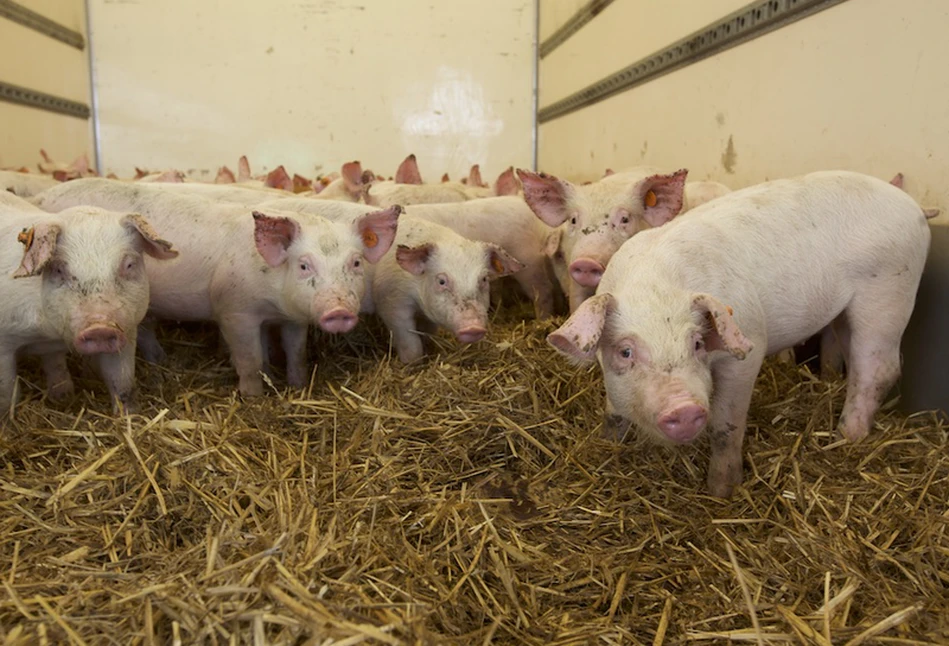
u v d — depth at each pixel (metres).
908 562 0.83
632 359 0.86
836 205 1.06
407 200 2.07
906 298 1.08
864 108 1.34
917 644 0.69
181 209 1.41
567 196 1.47
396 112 3.83
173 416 1.16
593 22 2.89
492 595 0.78
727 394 0.97
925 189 1.20
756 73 1.69
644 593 0.81
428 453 1.04
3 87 2.92
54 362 1.24
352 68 3.78
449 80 3.82
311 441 1.07
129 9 3.64
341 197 2.10
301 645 0.62
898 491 0.95
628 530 0.92
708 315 0.88
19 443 1.03
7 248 1.11
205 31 3.69
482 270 1.40
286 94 3.77
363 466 1.00
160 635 0.65
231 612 0.66
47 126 3.30
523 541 0.89
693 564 0.85
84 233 1.07
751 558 0.85
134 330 1.15
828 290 1.05
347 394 1.23
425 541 0.87
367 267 1.47
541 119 3.80
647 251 0.97
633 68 2.45
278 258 1.27
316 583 0.72
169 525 0.85
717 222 1.02
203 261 1.37
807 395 1.21
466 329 1.33
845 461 1.03
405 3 3.75
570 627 0.75
